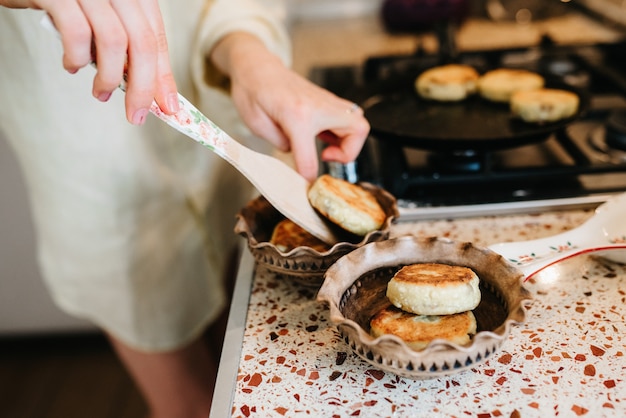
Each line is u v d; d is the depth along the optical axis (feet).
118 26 1.24
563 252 1.51
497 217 1.86
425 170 2.10
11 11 2.07
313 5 3.90
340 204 1.56
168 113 1.39
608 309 1.49
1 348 4.14
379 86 2.57
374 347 1.23
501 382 1.33
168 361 2.80
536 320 1.47
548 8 3.49
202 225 2.62
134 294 2.54
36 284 3.92
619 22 3.14
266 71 1.87
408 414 1.28
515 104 2.20
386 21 3.54
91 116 2.25
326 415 1.29
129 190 2.37
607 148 2.14
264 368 1.41
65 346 4.17
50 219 2.45
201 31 2.19
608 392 1.29
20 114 2.28
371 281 1.47
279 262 1.52
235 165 1.49
